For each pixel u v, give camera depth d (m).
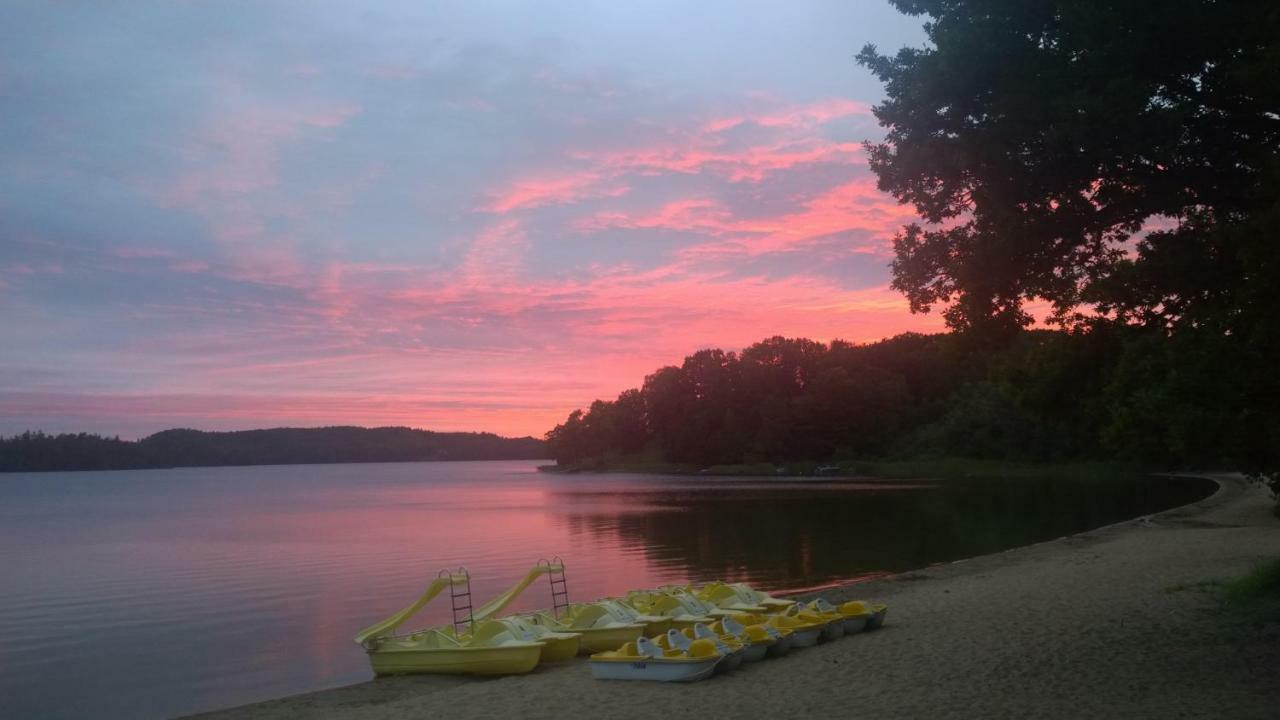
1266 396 12.06
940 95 12.87
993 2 12.70
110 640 23.98
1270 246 10.07
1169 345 13.91
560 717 12.48
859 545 41.59
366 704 14.70
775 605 19.41
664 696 13.26
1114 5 11.94
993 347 14.65
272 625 25.66
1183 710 10.34
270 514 80.69
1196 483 81.94
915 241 14.88
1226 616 16.12
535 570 19.95
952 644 15.83
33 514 84.56
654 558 38.72
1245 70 10.30
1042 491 80.19
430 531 58.03
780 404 156.00
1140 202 12.52
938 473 124.25
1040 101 12.07
